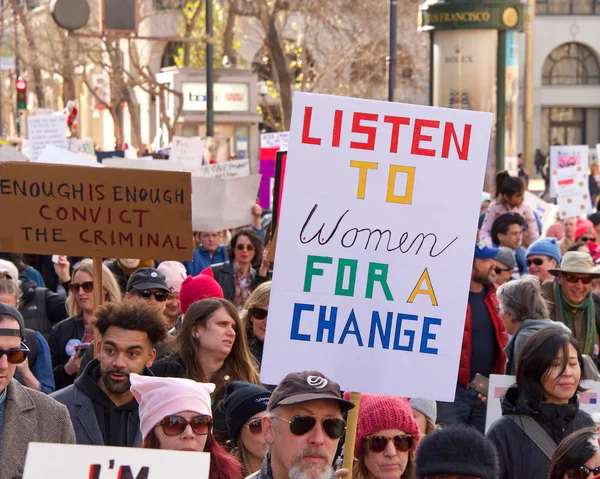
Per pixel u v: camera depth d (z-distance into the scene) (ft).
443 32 97.96
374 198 24.21
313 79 186.19
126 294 36.06
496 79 97.76
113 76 170.91
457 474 18.58
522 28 97.81
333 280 24.09
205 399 22.97
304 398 19.93
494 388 32.12
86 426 27.43
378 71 209.26
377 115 24.21
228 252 51.29
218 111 166.09
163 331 27.66
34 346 35.63
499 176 60.29
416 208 24.34
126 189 30.42
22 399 25.12
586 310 41.29
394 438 24.27
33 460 17.17
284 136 100.37
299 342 24.00
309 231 24.06
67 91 193.77
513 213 54.85
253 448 25.73
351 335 24.11
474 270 40.73
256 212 59.72
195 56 180.96
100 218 30.48
